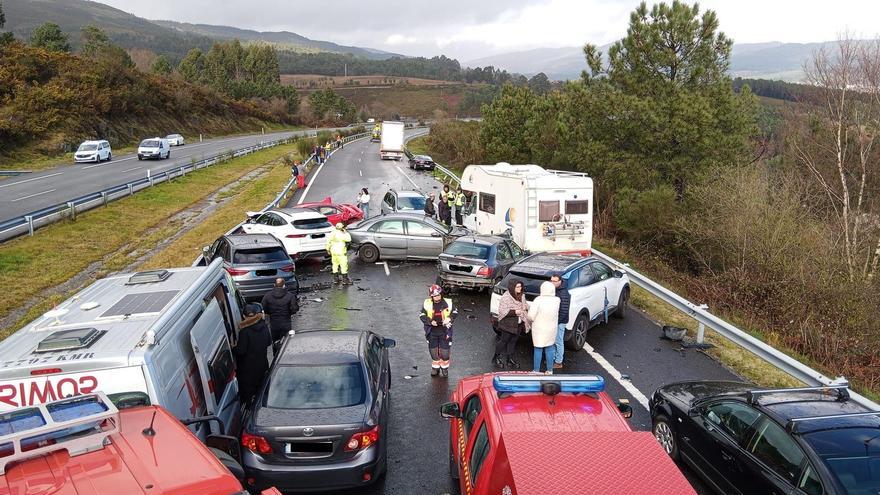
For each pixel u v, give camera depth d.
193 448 4.05
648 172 23.39
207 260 14.88
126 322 6.00
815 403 5.95
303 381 6.94
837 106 23.92
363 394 6.88
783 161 26.28
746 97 23.14
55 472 3.65
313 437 6.33
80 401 4.09
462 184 23.27
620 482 3.65
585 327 11.71
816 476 5.07
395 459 7.54
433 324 9.94
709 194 20.86
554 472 3.72
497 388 5.30
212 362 7.05
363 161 56.94
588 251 18.08
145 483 3.61
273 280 13.55
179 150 62.91
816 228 18.92
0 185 35.38
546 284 9.73
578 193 17.77
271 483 6.34
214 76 137.38
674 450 7.38
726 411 6.50
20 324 13.66
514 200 18.19
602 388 5.32
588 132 25.69
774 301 15.22
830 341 13.01
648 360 11.07
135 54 126.06
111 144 62.59
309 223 18.52
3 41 62.41
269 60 150.62
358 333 8.16
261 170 47.12
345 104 159.88
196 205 31.28
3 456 3.58
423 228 18.75
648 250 23.20
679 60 23.67
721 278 16.98
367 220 19.27
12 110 53.00
